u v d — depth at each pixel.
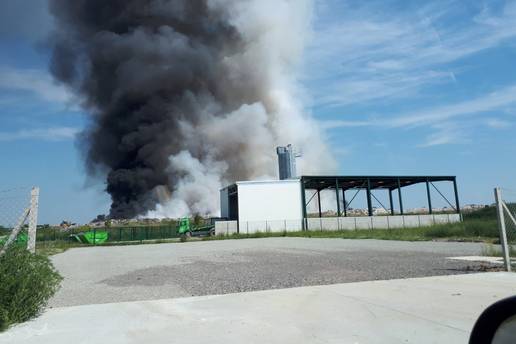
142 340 5.54
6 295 6.52
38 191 8.82
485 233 29.17
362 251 19.91
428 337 5.36
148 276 12.53
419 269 12.05
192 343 5.36
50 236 48.66
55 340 5.62
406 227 49.59
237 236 48.03
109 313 7.16
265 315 6.77
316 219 53.72
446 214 56.12
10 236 8.13
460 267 12.17
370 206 54.50
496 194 11.34
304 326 6.05
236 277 11.55
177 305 7.75
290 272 12.30
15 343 5.52
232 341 5.41
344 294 8.30
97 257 21.98
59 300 8.67
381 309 6.91
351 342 5.26
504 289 8.39
